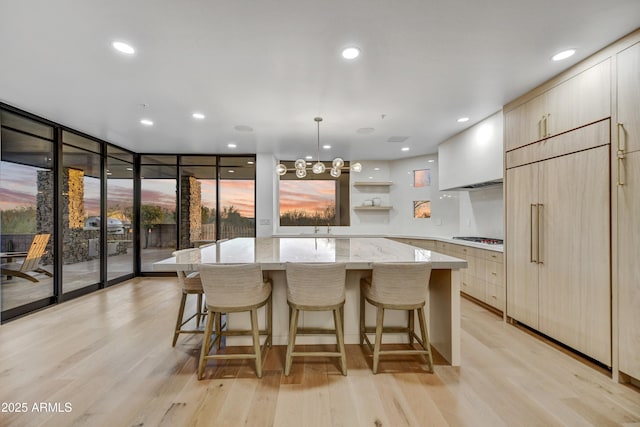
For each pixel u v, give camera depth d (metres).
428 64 2.33
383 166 6.28
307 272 2.08
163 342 2.71
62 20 1.75
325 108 3.28
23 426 1.62
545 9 1.70
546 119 2.63
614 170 2.04
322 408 1.77
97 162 4.66
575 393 1.91
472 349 2.55
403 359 2.39
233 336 2.64
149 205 5.71
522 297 2.94
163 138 4.56
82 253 4.44
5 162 3.33
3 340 2.74
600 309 2.15
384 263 2.13
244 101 3.07
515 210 3.04
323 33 1.92
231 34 1.92
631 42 1.94
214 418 1.68
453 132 4.22
